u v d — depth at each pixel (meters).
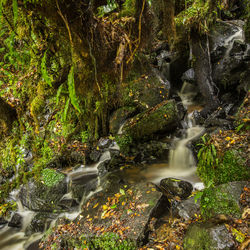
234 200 2.74
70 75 1.89
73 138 5.72
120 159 5.43
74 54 2.17
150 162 5.36
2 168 5.27
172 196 3.79
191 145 4.95
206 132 5.24
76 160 5.67
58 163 5.55
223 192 2.87
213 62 7.20
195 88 7.84
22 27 2.26
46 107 3.50
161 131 5.57
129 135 5.67
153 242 2.84
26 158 5.24
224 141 3.87
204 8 5.29
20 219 4.55
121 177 4.77
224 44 7.05
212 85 6.56
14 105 3.54
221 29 7.08
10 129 3.78
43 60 2.15
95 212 3.60
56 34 2.21
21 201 4.91
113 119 6.00
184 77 7.99
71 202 4.49
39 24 2.21
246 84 6.14
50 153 5.36
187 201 3.39
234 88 6.69
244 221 2.47
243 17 7.82
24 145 4.83
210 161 3.73
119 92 3.93
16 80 3.70
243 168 3.33
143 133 5.60
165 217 3.29
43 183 4.84
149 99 6.23
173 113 5.52
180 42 6.23
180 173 4.82
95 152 5.73
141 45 2.73
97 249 3.02
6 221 4.71
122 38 2.41
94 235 3.11
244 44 6.69
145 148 5.56
